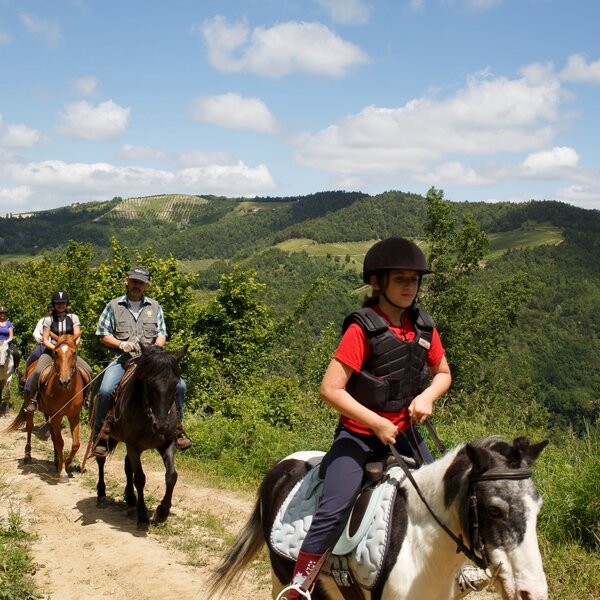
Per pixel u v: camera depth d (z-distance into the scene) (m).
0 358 15.74
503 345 36.72
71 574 6.27
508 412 10.79
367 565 3.25
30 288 26.80
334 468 3.47
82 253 27.61
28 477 9.90
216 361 18.23
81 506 8.52
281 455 10.97
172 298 17.44
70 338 10.11
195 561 6.62
